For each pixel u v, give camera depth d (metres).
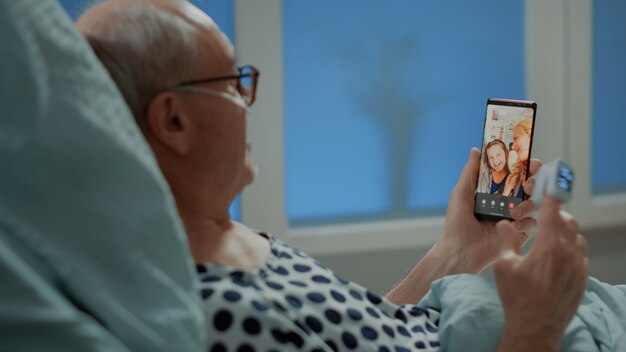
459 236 1.29
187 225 0.99
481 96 2.77
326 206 2.68
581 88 2.80
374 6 2.64
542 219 0.90
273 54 2.52
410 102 2.71
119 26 0.93
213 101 0.96
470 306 1.04
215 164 0.99
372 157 2.70
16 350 0.60
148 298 0.73
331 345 0.95
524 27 2.77
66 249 0.69
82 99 0.72
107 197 0.71
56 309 0.62
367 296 1.05
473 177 1.30
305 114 2.63
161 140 0.95
